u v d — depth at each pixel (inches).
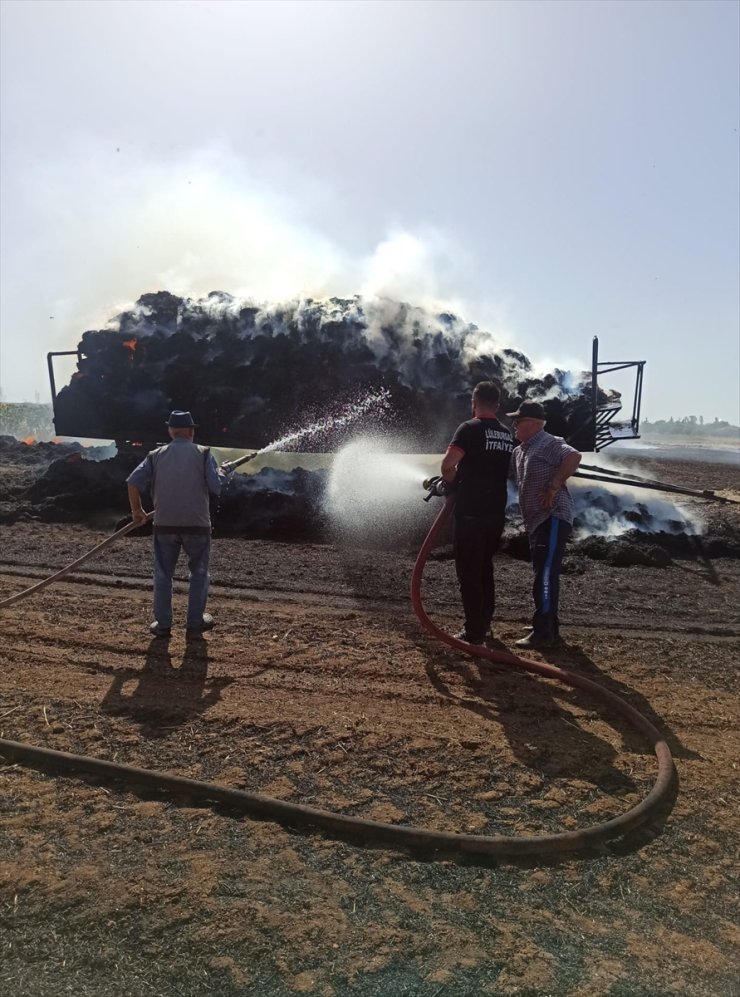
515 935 99.2
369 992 88.4
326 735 155.9
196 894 104.3
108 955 93.0
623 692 187.3
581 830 121.2
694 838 124.0
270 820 124.6
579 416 425.7
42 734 153.2
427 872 112.5
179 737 153.6
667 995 89.7
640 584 297.4
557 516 216.2
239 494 398.6
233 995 87.6
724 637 235.8
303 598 263.1
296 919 100.3
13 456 723.4
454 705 175.0
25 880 106.2
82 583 275.0
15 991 87.2
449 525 371.9
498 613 252.5
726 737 163.8
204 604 221.5
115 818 123.6
